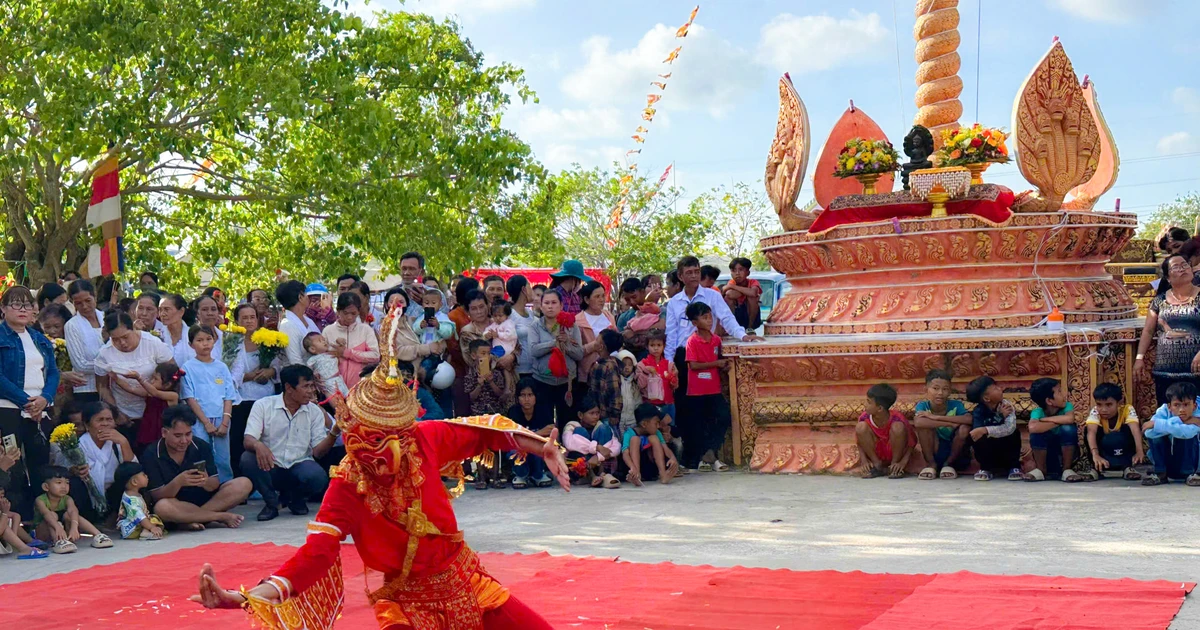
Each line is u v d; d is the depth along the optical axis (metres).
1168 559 6.43
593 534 8.00
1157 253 17.14
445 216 19.91
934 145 11.80
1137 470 9.38
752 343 11.18
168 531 8.88
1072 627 4.96
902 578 6.10
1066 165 10.84
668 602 5.78
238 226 23.80
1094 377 9.93
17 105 16.39
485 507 9.48
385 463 3.56
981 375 10.19
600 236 36.00
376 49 19.25
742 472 11.00
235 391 9.96
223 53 17.11
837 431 10.81
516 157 19.84
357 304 10.43
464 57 23.69
